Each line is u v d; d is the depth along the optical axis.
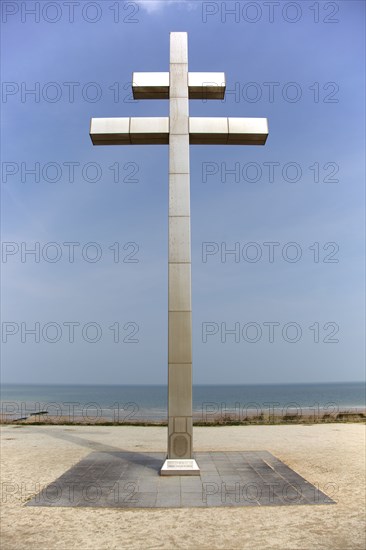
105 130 9.50
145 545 5.38
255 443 12.74
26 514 6.47
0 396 73.00
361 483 8.20
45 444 12.66
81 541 5.50
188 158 9.34
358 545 5.35
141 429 16.39
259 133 9.55
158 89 9.80
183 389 8.54
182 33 10.02
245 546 5.32
